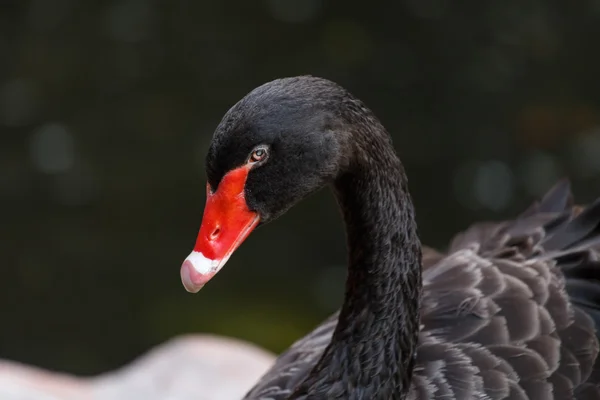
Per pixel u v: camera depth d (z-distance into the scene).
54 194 12.00
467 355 4.45
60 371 10.08
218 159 4.11
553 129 12.41
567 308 4.55
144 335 10.31
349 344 4.56
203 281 4.11
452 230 11.57
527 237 4.96
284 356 5.20
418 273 4.48
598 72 12.89
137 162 12.35
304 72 13.05
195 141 12.55
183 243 11.49
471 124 12.58
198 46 13.66
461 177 12.06
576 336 4.50
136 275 11.11
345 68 13.09
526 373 4.36
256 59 13.38
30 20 14.12
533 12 13.50
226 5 14.23
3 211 11.80
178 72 13.36
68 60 13.55
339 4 14.00
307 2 14.13
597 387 4.44
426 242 11.44
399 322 4.48
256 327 10.22
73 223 11.71
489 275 4.71
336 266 11.32
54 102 13.05
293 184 4.13
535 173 12.04
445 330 4.60
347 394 4.55
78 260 11.30
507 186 11.92
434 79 12.99
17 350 10.31
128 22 14.09
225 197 4.14
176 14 14.15
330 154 4.12
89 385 7.12
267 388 4.90
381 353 4.50
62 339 10.45
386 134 4.31
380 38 13.51
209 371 6.88
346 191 4.36
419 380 4.47
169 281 11.04
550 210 5.26
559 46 13.18
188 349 7.13
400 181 4.36
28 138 12.59
